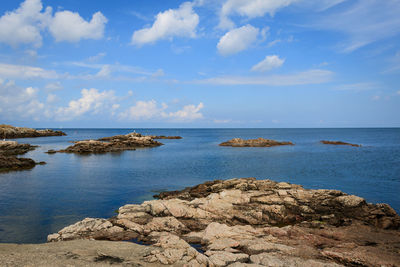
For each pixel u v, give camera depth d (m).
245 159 59.34
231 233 15.27
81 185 32.41
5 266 10.30
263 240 14.12
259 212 19.66
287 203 21.33
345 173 41.59
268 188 25.05
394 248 13.36
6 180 35.47
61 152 73.88
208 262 11.21
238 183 27.09
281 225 18.72
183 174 40.84
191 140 143.38
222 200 21.88
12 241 16.09
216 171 43.72
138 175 39.72
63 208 22.98
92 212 21.98
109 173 41.38
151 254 12.41
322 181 35.81
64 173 41.25
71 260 11.36
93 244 13.91
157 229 16.88
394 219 18.03
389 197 27.30
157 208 19.44
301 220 19.64
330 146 94.62
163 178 37.50
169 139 152.50
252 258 11.72
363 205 19.92
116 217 19.14
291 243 13.95
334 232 15.95
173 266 11.21
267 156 65.06
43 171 43.16
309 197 21.95
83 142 78.19
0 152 65.62
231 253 12.12
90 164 51.53
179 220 18.64
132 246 13.66
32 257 11.54
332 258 12.15
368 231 16.28
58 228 18.31
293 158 61.12
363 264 11.42
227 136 195.38
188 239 15.02
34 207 23.20
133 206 21.31
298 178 38.03
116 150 79.75
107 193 28.41
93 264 11.02
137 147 93.31
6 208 22.88
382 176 38.97
